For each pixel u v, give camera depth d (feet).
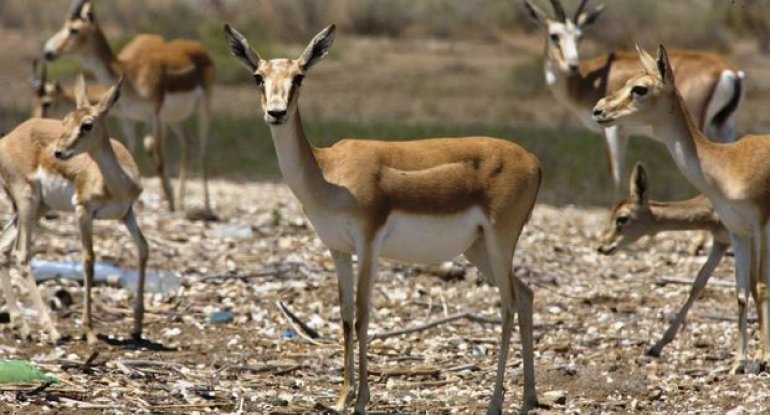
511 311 86.02
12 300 107.65
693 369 101.91
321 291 125.29
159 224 156.25
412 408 88.84
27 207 108.06
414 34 403.54
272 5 402.52
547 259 142.41
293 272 131.44
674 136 98.37
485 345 109.19
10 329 107.45
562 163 205.87
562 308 123.13
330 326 114.52
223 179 202.69
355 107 279.90
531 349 87.97
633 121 98.78
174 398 88.58
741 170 96.89
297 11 403.54
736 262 100.17
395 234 83.25
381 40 393.50
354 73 327.88
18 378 89.25
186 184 196.34
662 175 198.90
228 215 166.81
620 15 379.96
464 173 84.23
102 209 105.70
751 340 111.55
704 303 125.70
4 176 109.09
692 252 147.84
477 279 130.11
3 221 149.18
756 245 97.66
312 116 260.62
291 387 94.17
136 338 107.34
